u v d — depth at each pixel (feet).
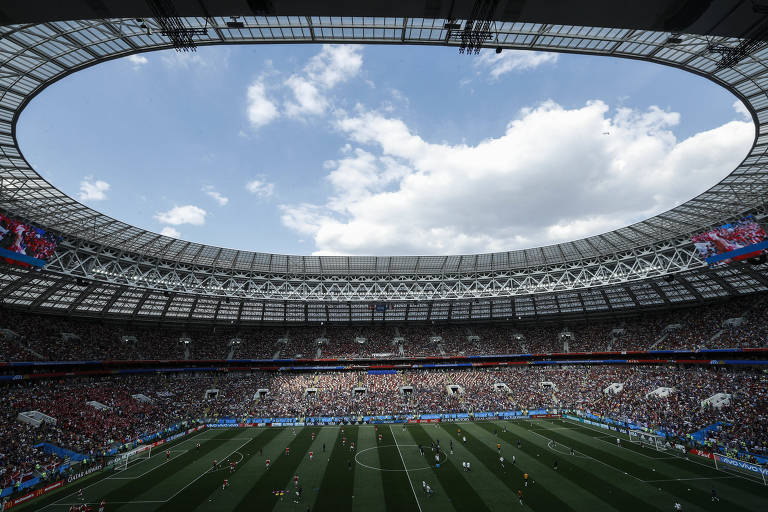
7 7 44.65
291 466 139.85
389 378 278.05
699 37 69.31
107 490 117.70
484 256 264.93
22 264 155.63
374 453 155.84
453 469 134.21
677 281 246.68
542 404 243.60
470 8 48.26
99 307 237.66
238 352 283.18
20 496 110.73
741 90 98.43
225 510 101.65
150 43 79.92
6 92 98.12
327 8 47.91
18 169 132.16
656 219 193.16
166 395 237.86
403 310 318.65
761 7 45.14
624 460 142.92
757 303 220.02
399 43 69.00
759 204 167.84
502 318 320.29
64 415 175.32
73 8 45.50
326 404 239.30
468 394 255.09
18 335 196.65
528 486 116.98
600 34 69.46
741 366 211.00
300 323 313.73
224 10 47.60
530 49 72.28
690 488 113.80
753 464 128.36
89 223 177.88
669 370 238.89
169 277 234.17
